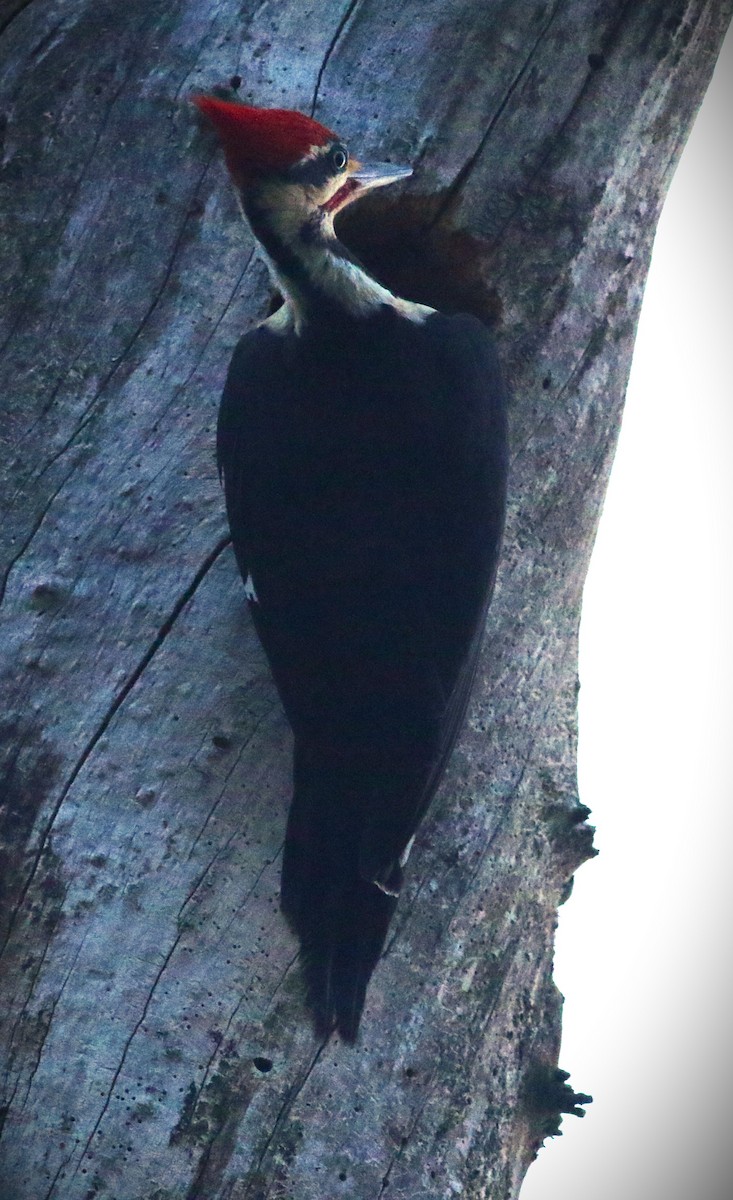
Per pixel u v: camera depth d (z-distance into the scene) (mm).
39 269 7383
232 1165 6727
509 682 7543
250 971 6848
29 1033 6836
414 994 7133
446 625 6867
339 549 6809
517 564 7559
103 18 7543
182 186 7344
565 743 7883
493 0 7426
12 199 7430
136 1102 6750
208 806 6973
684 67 7742
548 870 7766
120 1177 6703
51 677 7086
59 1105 6773
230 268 7324
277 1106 6793
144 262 7344
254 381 6949
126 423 7273
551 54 7449
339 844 6680
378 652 6773
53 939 6887
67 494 7234
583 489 7789
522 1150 7609
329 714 6742
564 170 7469
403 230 7578
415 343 7016
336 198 6977
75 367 7320
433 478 6898
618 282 7762
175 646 7094
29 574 7180
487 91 7395
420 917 7191
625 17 7512
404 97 7391
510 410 7535
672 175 7965
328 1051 6855
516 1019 7566
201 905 6898
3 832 6969
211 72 7410
